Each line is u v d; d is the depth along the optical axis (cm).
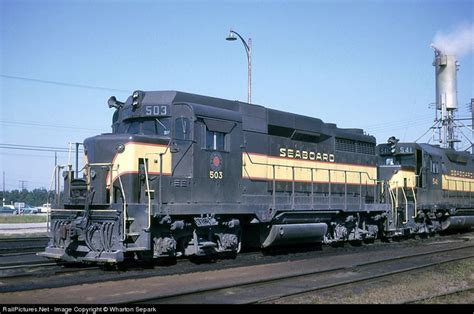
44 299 909
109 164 1258
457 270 1353
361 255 1658
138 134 1314
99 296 936
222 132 1455
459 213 2861
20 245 1933
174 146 1333
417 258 1605
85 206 1244
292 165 1725
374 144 2169
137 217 1220
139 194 1269
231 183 1474
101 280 1090
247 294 985
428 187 2491
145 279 1126
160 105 1350
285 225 1620
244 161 1535
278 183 1667
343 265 1401
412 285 1131
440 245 2084
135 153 1259
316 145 1848
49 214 1341
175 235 1331
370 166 2120
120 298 920
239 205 1462
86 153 1330
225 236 1461
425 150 2528
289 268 1333
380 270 1333
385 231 2127
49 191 1346
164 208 1259
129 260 1338
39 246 1878
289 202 1692
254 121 1590
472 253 1772
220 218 1449
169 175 1313
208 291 995
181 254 1342
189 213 1320
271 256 1599
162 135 1345
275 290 1030
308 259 1540
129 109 1381
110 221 1211
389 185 2195
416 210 2317
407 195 2295
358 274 1262
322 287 1037
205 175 1392
